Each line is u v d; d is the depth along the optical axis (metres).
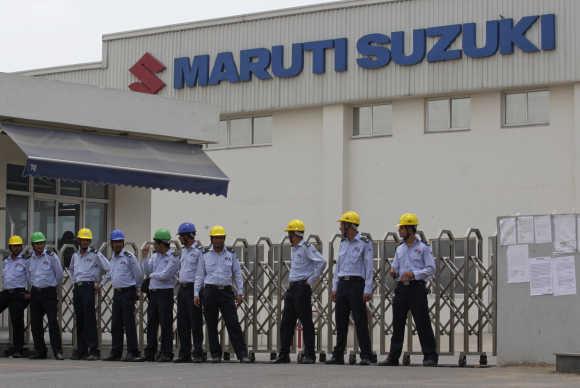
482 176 35.59
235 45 40.28
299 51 38.84
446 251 19.30
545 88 34.66
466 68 35.41
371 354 18.34
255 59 39.84
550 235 17.16
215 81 40.56
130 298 20.67
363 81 37.44
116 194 26.73
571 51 33.59
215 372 15.89
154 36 42.25
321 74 38.34
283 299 20.42
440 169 36.47
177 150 25.92
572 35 33.59
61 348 21.36
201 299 19.80
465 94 36.12
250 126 41.00
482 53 35.03
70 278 22.17
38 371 16.42
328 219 38.31
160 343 21.62
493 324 18.27
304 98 38.69
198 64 41.00
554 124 34.38
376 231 37.62
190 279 19.91
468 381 14.02
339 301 18.44
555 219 17.12
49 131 23.91
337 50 37.97
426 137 36.75
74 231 25.83
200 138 26.20
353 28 37.78
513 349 17.38
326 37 38.31
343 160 38.12
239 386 13.10
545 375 15.27
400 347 18.02
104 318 23.38
